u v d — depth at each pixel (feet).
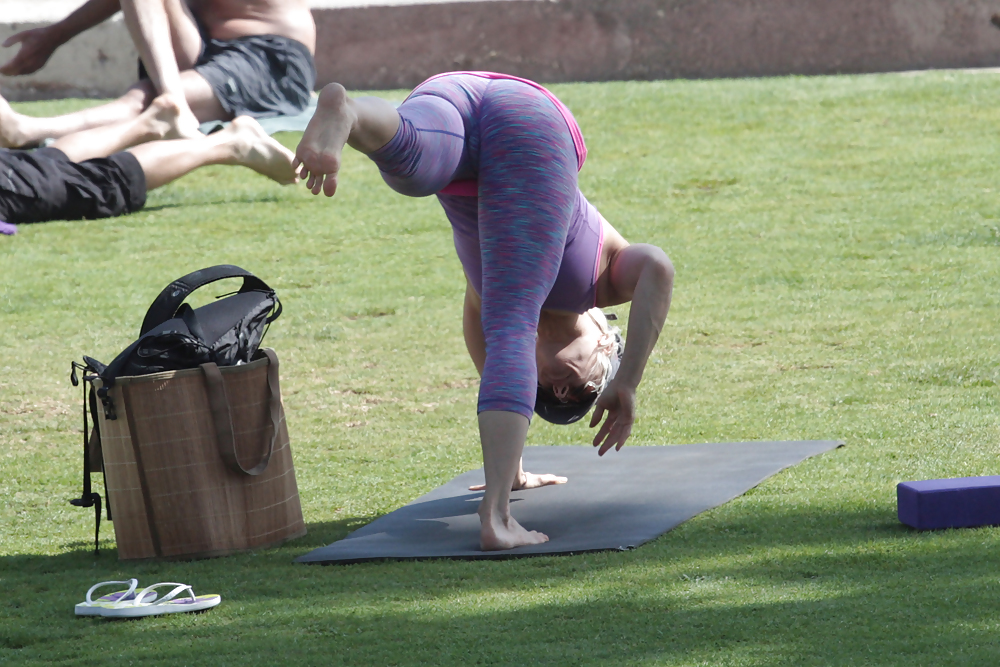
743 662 31.86
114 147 125.08
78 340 87.81
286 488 50.44
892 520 46.11
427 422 71.46
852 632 33.63
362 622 37.29
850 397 69.56
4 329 90.22
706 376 76.64
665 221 118.62
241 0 146.92
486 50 188.03
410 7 187.52
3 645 37.11
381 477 61.21
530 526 49.32
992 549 41.16
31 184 117.91
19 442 69.51
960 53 182.70
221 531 48.06
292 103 147.02
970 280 95.35
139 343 48.06
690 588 38.81
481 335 57.16
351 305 96.99
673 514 49.11
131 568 46.68
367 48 188.65
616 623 35.70
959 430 60.80
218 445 47.98
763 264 103.76
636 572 41.16
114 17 190.49
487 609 37.93
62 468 64.75
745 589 38.37
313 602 40.09
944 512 44.27
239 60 142.41
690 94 169.89
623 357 50.19
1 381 79.41
